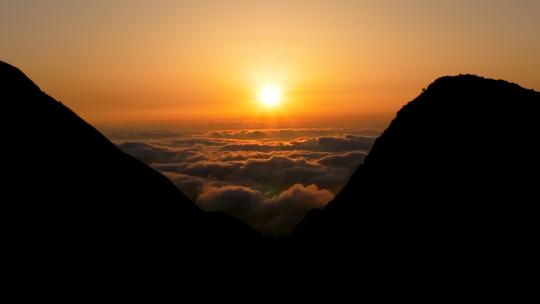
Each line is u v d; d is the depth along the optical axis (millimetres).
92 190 38250
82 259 29062
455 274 32875
